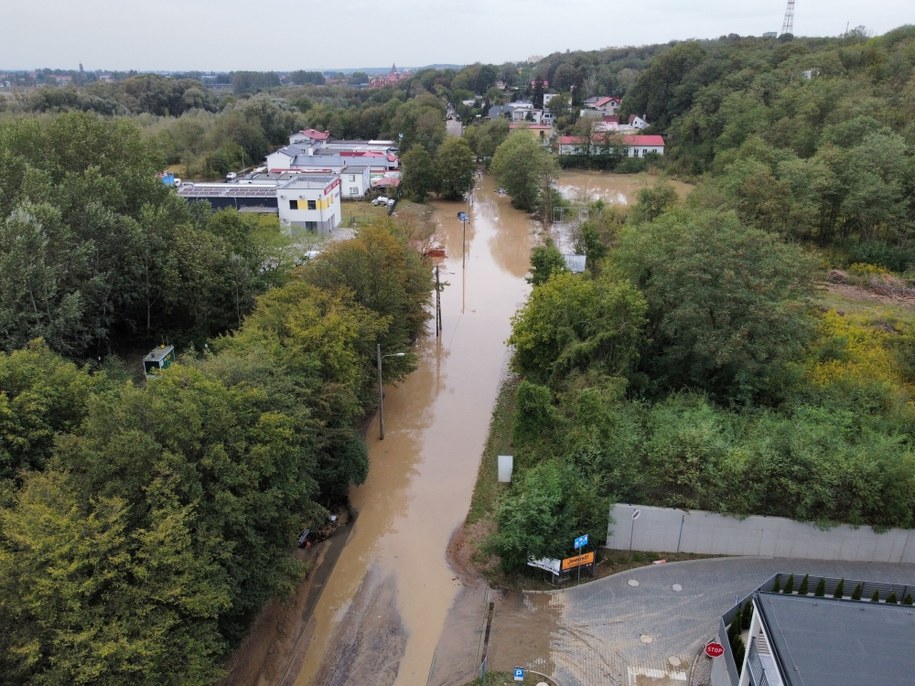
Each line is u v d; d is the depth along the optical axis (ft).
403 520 100.94
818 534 81.97
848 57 323.98
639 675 68.44
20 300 111.75
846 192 184.14
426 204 326.24
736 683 60.39
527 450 108.27
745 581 80.53
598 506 82.94
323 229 253.24
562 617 76.84
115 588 55.88
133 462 62.90
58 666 50.16
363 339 113.80
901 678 48.85
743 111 314.55
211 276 139.33
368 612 82.02
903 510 79.10
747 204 176.55
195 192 267.59
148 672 52.47
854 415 96.17
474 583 85.97
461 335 176.14
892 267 177.17
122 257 136.87
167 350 138.00
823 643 52.21
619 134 401.29
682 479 82.53
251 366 82.94
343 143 444.14
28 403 73.20
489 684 68.54
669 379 117.39
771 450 83.56
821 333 125.18
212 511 66.23
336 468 100.27
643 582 81.15
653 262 123.95
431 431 128.06
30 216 114.42
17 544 54.39
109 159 163.32
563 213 285.84
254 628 76.59
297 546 92.99
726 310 105.09
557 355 123.03
